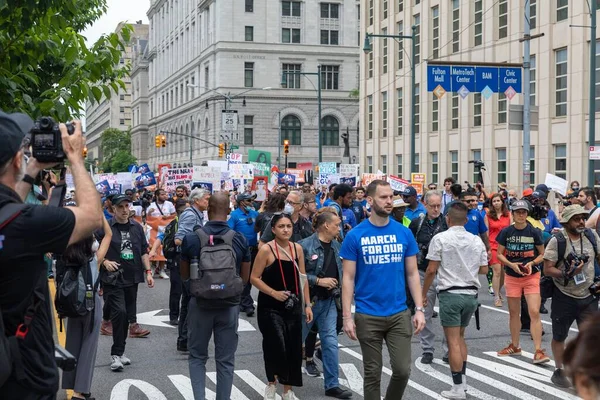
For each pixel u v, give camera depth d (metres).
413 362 9.38
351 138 81.69
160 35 114.56
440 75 22.09
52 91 7.55
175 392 8.07
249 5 79.94
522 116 22.97
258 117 79.69
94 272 7.18
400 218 10.51
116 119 167.75
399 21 45.69
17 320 3.12
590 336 1.96
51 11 7.58
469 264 7.88
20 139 3.13
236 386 8.40
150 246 17.98
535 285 9.37
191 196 10.90
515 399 7.71
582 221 7.92
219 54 79.25
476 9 37.22
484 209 16.77
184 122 95.94
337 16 82.06
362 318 6.46
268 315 7.54
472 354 9.78
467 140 38.34
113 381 8.54
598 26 29.12
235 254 7.14
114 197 9.35
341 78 81.50
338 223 8.12
